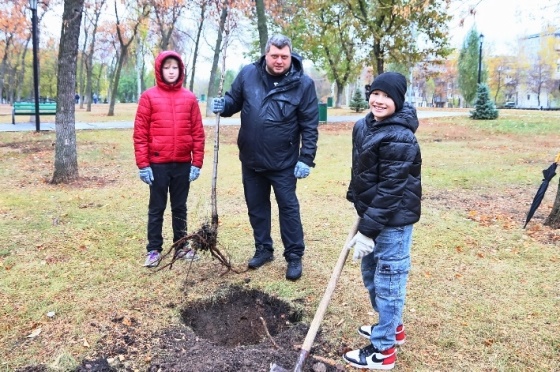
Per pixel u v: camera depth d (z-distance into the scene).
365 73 49.53
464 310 3.58
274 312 3.73
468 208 6.47
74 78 7.86
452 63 62.12
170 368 2.87
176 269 4.33
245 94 4.11
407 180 2.65
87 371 2.85
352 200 3.07
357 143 2.82
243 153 4.19
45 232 5.30
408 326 3.35
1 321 3.39
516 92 66.25
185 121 4.28
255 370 2.84
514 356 3.00
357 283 4.03
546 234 5.32
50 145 11.95
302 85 4.02
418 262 4.51
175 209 4.55
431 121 20.83
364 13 19.77
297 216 4.14
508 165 9.79
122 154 10.95
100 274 4.20
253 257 4.42
